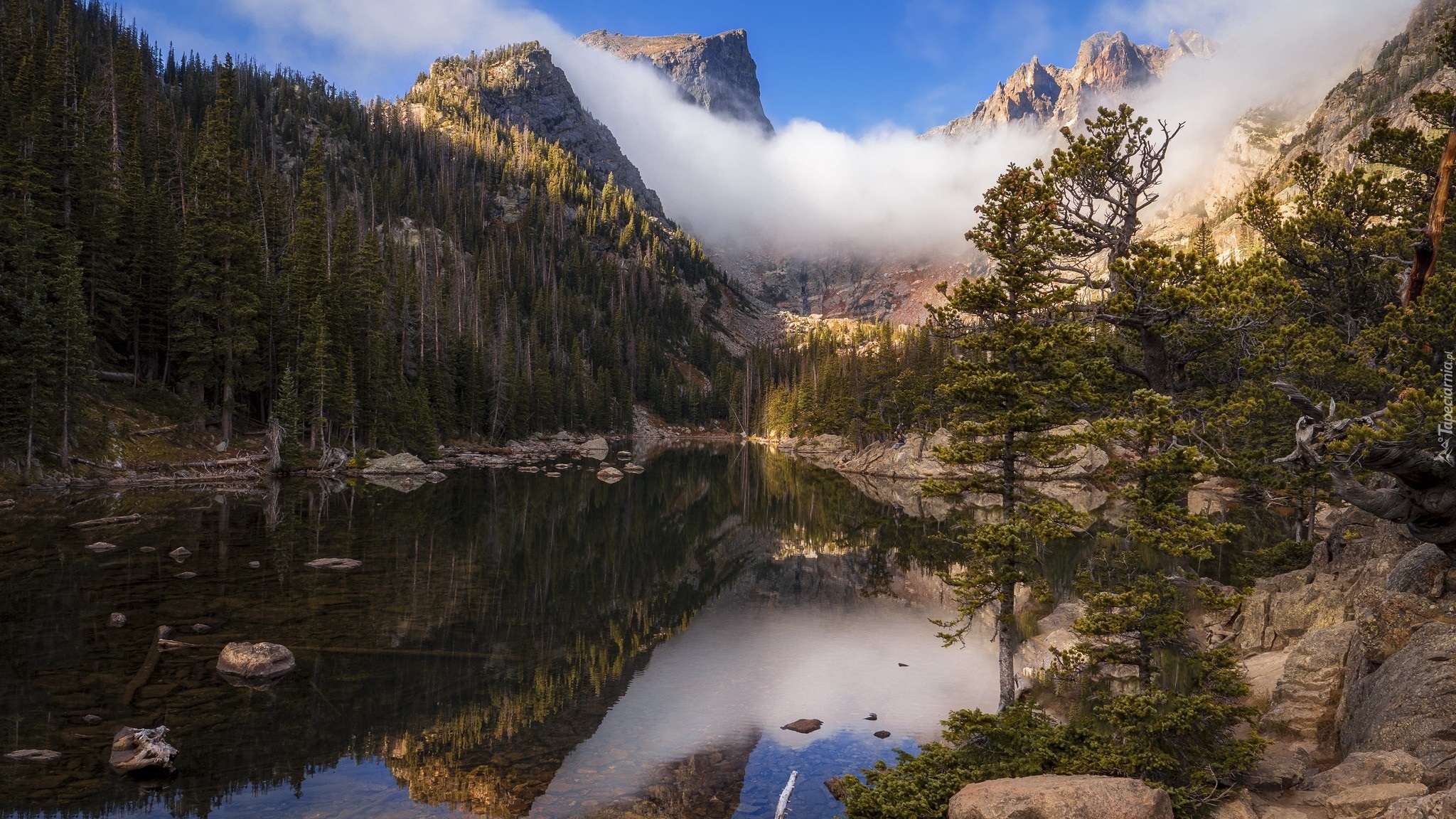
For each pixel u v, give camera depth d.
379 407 85.12
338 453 76.94
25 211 58.28
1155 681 13.20
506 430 120.88
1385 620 13.98
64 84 81.00
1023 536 16.33
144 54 156.62
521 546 45.03
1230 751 11.97
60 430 54.03
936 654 27.33
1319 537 37.28
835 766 17.61
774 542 52.47
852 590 38.44
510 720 19.77
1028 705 15.80
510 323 162.50
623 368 192.00
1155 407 14.19
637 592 36.50
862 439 128.00
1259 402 23.03
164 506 48.38
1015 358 16.58
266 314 76.31
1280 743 14.45
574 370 157.62
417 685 21.73
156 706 18.75
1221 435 24.41
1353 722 13.58
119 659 21.56
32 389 50.91
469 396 114.75
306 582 31.56
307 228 82.12
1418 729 11.59
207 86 169.62
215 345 66.56
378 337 85.81
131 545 36.16
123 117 96.69
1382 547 20.50
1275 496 52.97
